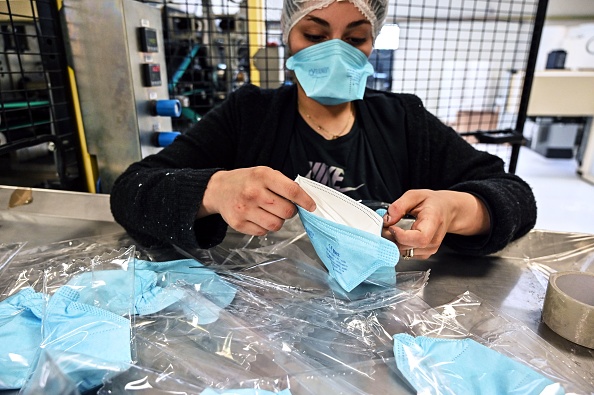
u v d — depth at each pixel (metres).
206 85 1.54
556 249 0.64
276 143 0.90
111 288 0.44
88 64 1.04
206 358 0.37
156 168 0.73
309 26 0.77
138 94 1.08
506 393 0.33
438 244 0.55
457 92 3.49
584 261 0.61
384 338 0.41
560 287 0.44
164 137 1.16
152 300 0.44
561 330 0.42
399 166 0.92
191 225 0.57
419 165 0.92
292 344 0.40
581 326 0.40
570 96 3.02
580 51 4.07
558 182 3.27
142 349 0.37
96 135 1.11
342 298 0.48
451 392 0.33
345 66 0.77
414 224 0.53
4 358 0.34
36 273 0.51
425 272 0.55
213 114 0.95
